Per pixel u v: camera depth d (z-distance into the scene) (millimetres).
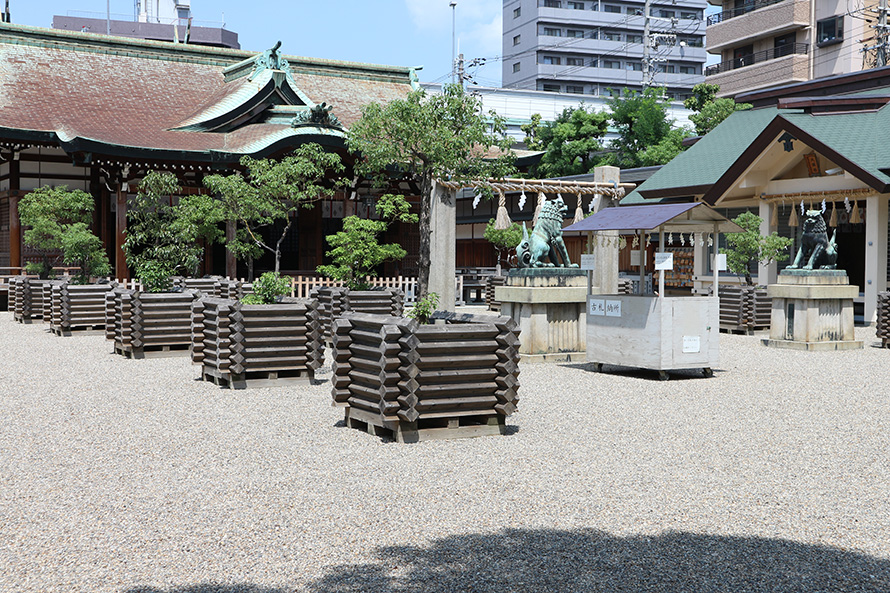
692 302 12336
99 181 29094
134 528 5230
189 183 29844
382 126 14992
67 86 31859
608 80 97312
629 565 4609
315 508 5648
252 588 4270
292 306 11320
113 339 16406
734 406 9844
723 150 29781
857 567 4605
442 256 16047
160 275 15898
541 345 14266
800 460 7098
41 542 4973
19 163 27703
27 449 7422
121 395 10453
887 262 22688
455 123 15031
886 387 11453
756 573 4504
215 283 21406
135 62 34906
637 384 11719
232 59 37156
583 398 10430
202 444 7645
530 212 37594
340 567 4566
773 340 17297
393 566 4582
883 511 5641
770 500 5883
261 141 29156
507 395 7926
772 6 55406
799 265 17094
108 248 29438
